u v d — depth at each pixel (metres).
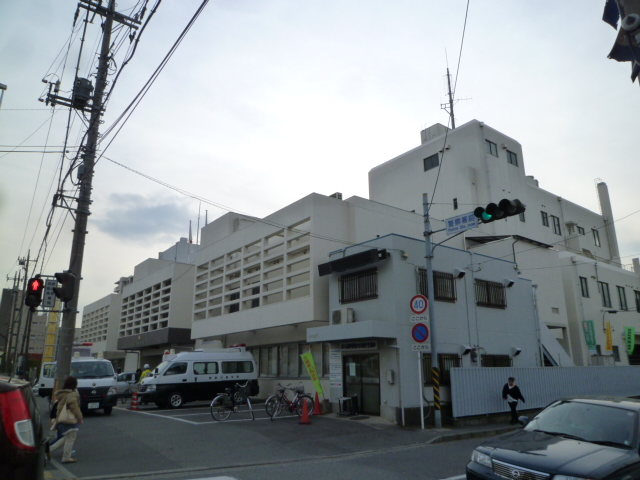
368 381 16.48
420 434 13.52
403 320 15.88
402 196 33.28
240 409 19.03
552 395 18.75
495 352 18.77
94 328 50.03
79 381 17.14
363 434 13.27
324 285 19.08
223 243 25.84
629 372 23.16
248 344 24.22
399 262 16.34
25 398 4.35
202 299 27.12
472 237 26.50
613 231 40.69
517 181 31.64
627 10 4.84
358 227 20.64
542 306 26.23
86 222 12.57
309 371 17.70
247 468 9.18
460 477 8.52
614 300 31.80
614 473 5.22
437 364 14.91
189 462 9.55
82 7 12.20
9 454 3.96
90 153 12.75
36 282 11.11
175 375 19.80
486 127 30.70
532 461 5.64
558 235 34.22
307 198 19.98
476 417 15.69
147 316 35.03
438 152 31.55
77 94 12.85
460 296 18.08
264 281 21.75
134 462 9.47
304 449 11.23
